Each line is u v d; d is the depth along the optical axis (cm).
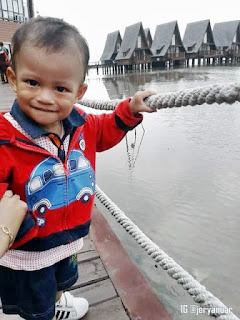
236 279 340
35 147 106
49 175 109
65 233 117
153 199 554
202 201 536
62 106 97
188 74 3959
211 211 498
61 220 116
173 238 435
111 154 806
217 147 839
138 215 504
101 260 212
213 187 584
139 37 5219
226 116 1211
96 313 168
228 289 324
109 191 598
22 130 104
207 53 5628
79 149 120
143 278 191
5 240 91
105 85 3344
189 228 457
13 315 164
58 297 146
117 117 131
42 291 121
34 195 108
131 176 658
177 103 116
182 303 257
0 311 167
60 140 112
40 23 95
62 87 96
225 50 5881
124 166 716
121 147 863
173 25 5322
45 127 110
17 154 104
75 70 96
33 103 96
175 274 149
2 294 127
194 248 405
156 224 476
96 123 132
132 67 5506
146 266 310
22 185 105
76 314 159
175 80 3225
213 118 1200
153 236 444
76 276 140
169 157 772
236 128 1029
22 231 106
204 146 858
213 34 6031
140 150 837
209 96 106
